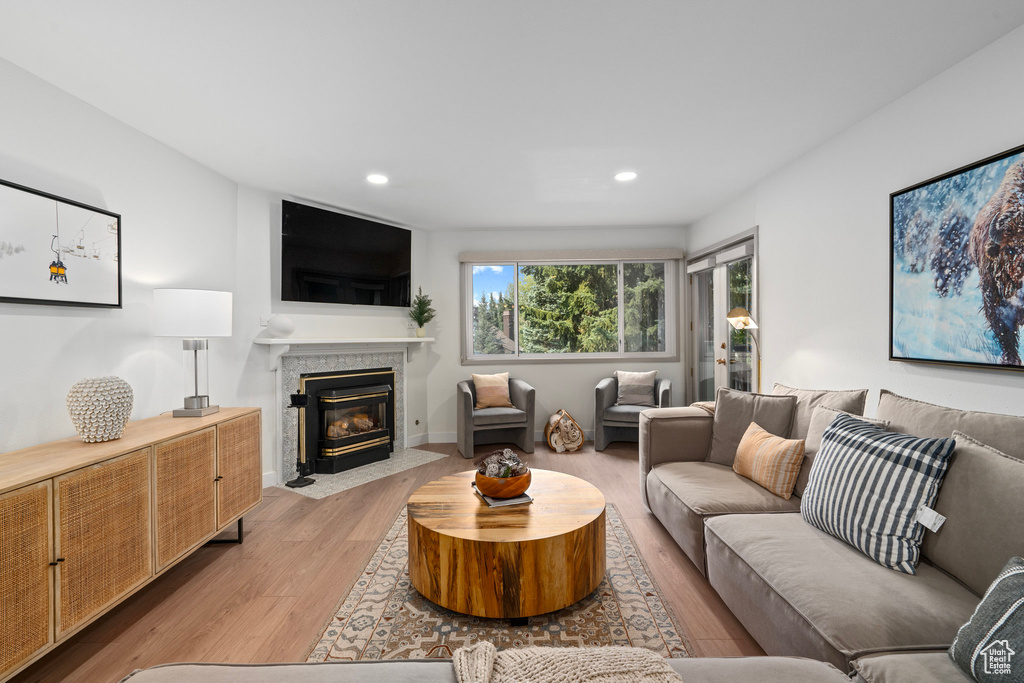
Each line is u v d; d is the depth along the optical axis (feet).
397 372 16.62
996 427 5.28
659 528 9.77
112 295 8.56
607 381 17.15
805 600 4.83
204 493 8.14
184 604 7.15
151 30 6.19
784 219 11.49
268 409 12.97
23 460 5.92
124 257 8.93
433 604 7.12
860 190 9.08
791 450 7.79
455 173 11.75
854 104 8.41
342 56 6.82
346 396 14.28
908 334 8.00
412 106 8.35
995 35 6.42
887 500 5.49
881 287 8.63
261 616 6.83
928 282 7.60
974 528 4.79
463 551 6.57
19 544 5.08
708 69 7.23
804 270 10.78
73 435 7.80
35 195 7.19
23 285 7.01
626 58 6.93
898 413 6.50
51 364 7.50
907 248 7.98
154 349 9.62
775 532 6.30
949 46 6.68
